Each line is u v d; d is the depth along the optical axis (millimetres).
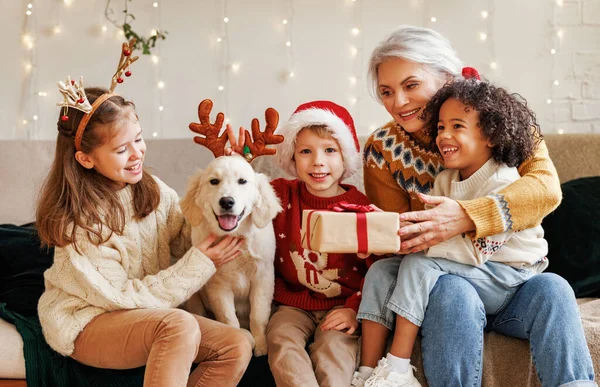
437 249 1619
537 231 1692
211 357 1605
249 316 1891
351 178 2316
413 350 1654
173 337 1488
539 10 2746
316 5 2766
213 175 1675
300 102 2789
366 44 2773
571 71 2760
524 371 1584
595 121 2766
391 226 1515
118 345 1562
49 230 1640
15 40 2678
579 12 2746
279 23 2766
